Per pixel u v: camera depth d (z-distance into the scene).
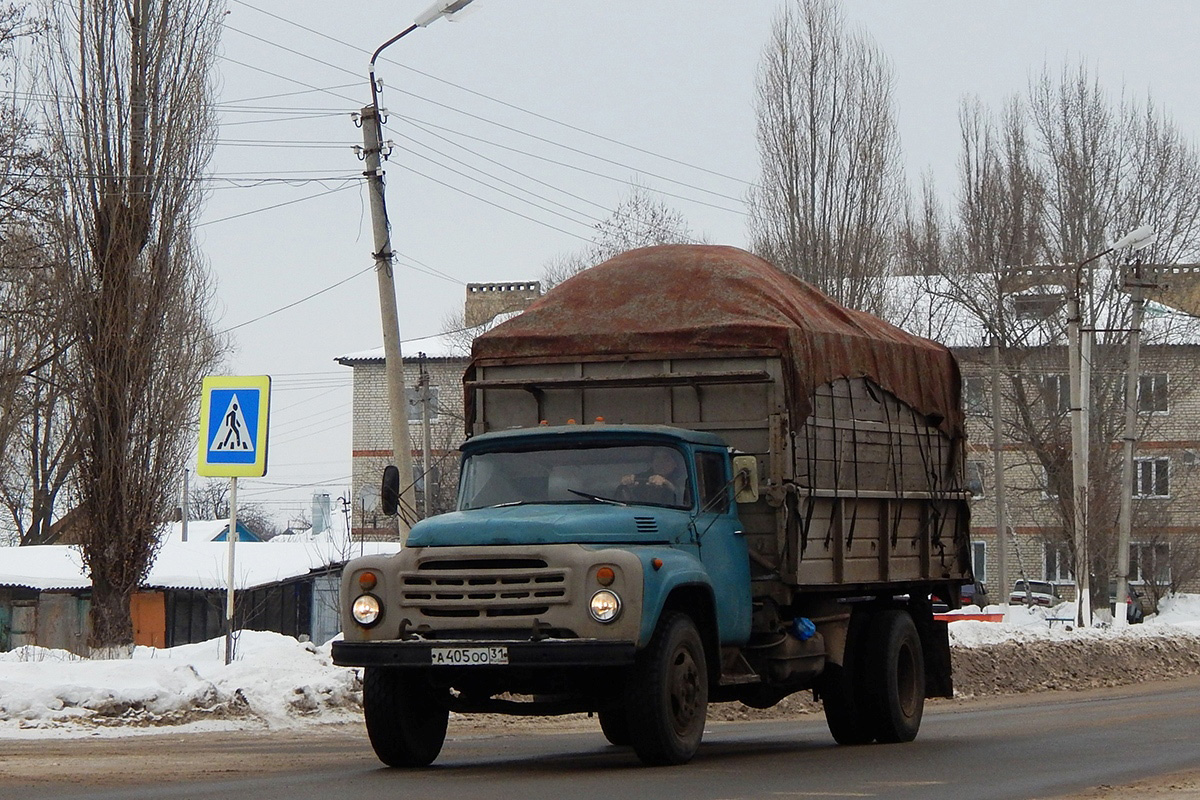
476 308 89.38
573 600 13.05
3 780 12.53
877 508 18.34
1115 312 62.59
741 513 15.95
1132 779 12.50
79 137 31.86
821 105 56.12
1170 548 72.56
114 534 30.83
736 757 15.20
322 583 56.31
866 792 11.32
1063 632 40.47
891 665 18.05
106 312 31.28
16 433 61.69
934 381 20.38
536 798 10.84
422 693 14.36
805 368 16.22
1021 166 64.31
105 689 19.38
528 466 15.11
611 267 17.56
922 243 66.31
